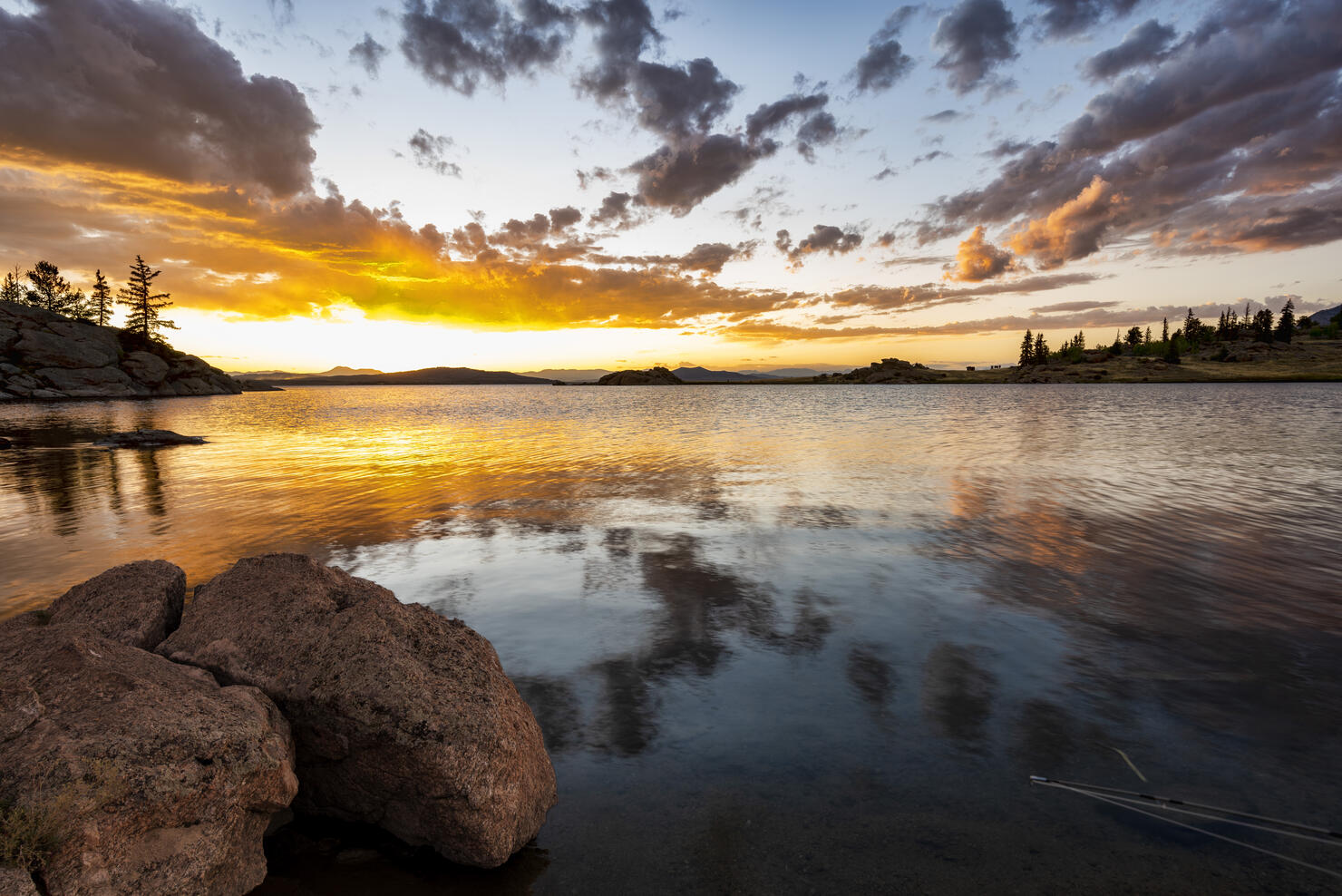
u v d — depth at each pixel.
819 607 8.29
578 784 4.68
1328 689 6.02
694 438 33.09
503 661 6.71
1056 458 23.17
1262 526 12.60
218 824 3.42
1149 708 5.70
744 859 3.91
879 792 4.55
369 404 101.38
